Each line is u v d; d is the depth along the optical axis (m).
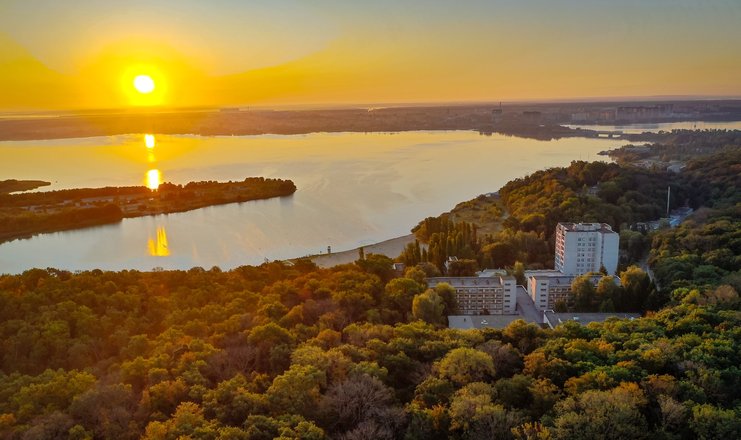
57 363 169.50
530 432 107.81
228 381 133.38
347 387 125.75
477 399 116.19
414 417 116.62
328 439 112.06
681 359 139.62
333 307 198.75
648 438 108.19
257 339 161.00
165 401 130.38
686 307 187.38
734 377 128.12
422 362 149.88
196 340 162.25
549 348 150.50
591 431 105.94
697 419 108.88
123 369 148.38
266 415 120.00
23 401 134.25
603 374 127.12
